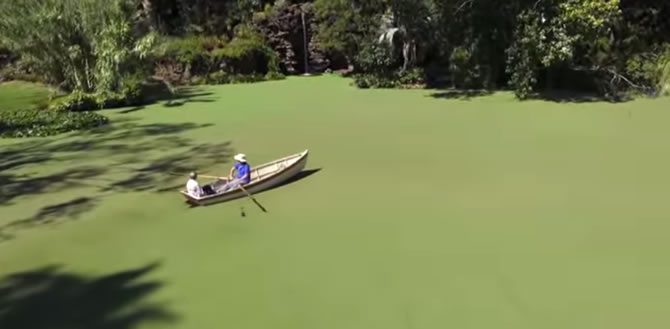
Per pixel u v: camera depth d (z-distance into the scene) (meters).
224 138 19.92
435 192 13.04
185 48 38.91
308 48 41.78
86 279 9.70
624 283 8.66
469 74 29.42
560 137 17.89
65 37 29.70
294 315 8.20
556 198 12.35
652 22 28.69
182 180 15.20
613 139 17.34
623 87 25.55
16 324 8.33
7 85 38.69
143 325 8.11
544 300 8.28
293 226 11.41
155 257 10.38
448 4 29.91
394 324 7.84
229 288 9.07
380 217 11.66
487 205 12.08
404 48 33.09
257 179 13.65
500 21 28.06
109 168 16.83
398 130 19.83
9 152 19.66
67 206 13.53
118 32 29.25
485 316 7.93
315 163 15.91
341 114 23.55
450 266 9.43
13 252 10.96
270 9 42.09
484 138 18.14
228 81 37.56
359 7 35.94
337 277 9.24
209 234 11.27
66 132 22.62
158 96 30.61
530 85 25.81
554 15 24.47
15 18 29.16
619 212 11.42
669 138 17.19
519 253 9.79
